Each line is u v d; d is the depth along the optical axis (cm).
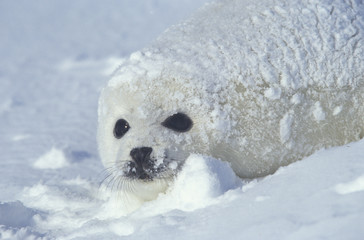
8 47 3300
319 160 841
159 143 994
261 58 1043
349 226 589
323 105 1038
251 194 782
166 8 3750
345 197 658
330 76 1043
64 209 1089
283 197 723
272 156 1038
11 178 1427
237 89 1027
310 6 1106
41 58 2981
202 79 1025
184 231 717
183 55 1057
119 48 2969
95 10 4044
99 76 2530
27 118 2038
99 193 1197
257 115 1026
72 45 3184
